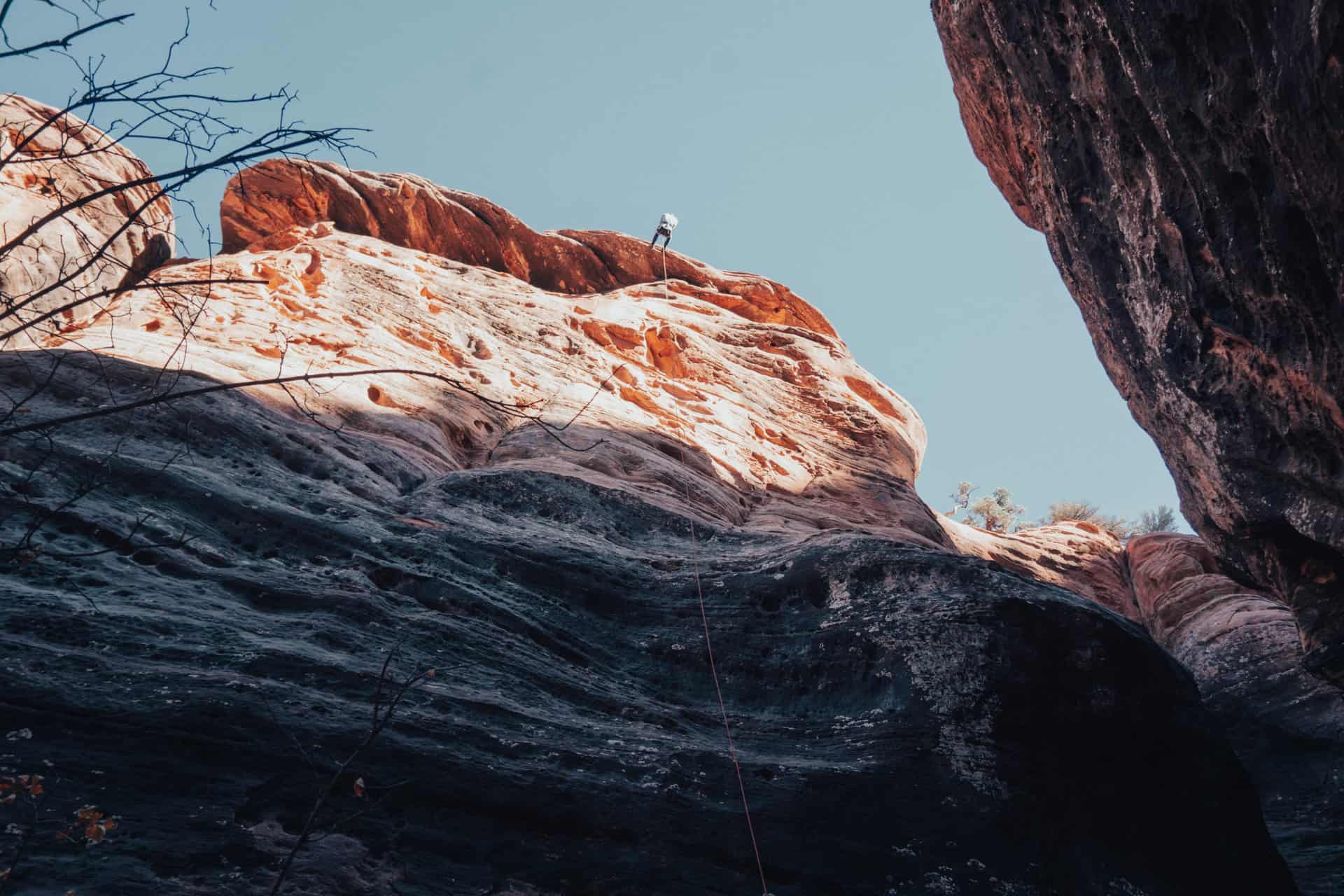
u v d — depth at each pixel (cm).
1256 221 804
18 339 1196
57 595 648
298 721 595
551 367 1723
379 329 1558
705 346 2061
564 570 976
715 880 621
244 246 2092
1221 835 823
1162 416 1165
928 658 865
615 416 1616
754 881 632
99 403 959
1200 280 904
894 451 2045
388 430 1262
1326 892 1115
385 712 644
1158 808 822
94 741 523
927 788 754
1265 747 1535
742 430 1853
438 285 1842
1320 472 936
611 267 2395
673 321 2144
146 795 502
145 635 637
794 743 816
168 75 300
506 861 571
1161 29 754
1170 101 784
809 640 919
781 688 885
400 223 2177
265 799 532
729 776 721
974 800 750
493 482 1155
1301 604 1125
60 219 1412
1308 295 784
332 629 733
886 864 678
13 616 604
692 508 1346
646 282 2403
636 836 632
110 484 809
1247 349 938
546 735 703
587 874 587
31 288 1323
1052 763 809
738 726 844
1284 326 855
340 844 525
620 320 1991
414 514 1025
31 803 466
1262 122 709
